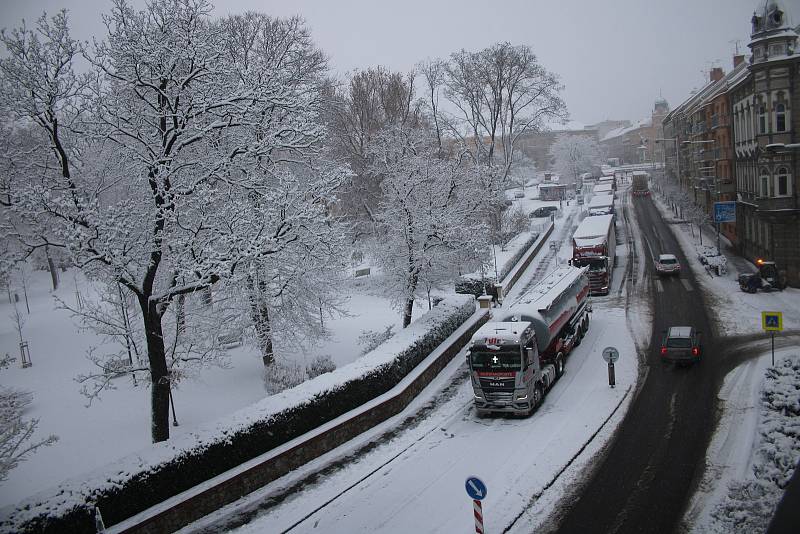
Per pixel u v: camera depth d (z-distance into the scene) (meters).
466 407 20.67
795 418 16.64
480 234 29.61
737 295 32.09
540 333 21.34
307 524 13.74
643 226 57.12
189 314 21.28
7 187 15.52
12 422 13.80
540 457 16.23
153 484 13.58
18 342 30.23
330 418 18.11
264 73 18.47
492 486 14.95
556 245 46.38
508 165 49.03
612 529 12.74
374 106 49.34
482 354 19.30
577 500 14.04
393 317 31.77
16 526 11.35
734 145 43.12
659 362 23.36
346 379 18.94
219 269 16.52
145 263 17.14
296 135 19.36
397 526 13.45
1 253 15.41
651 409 18.97
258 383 22.72
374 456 17.09
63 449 17.72
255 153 18.48
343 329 29.67
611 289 36.25
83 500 12.34
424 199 28.42
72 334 30.72
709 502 13.31
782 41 32.62
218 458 14.96
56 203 15.16
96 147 18.42
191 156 20.12
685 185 70.31
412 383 21.59
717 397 19.38
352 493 15.08
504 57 46.81
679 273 38.28
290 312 22.73
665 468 15.14
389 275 28.84
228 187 20.00
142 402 21.20
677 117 77.12
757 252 37.78
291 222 18.03
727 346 24.52
